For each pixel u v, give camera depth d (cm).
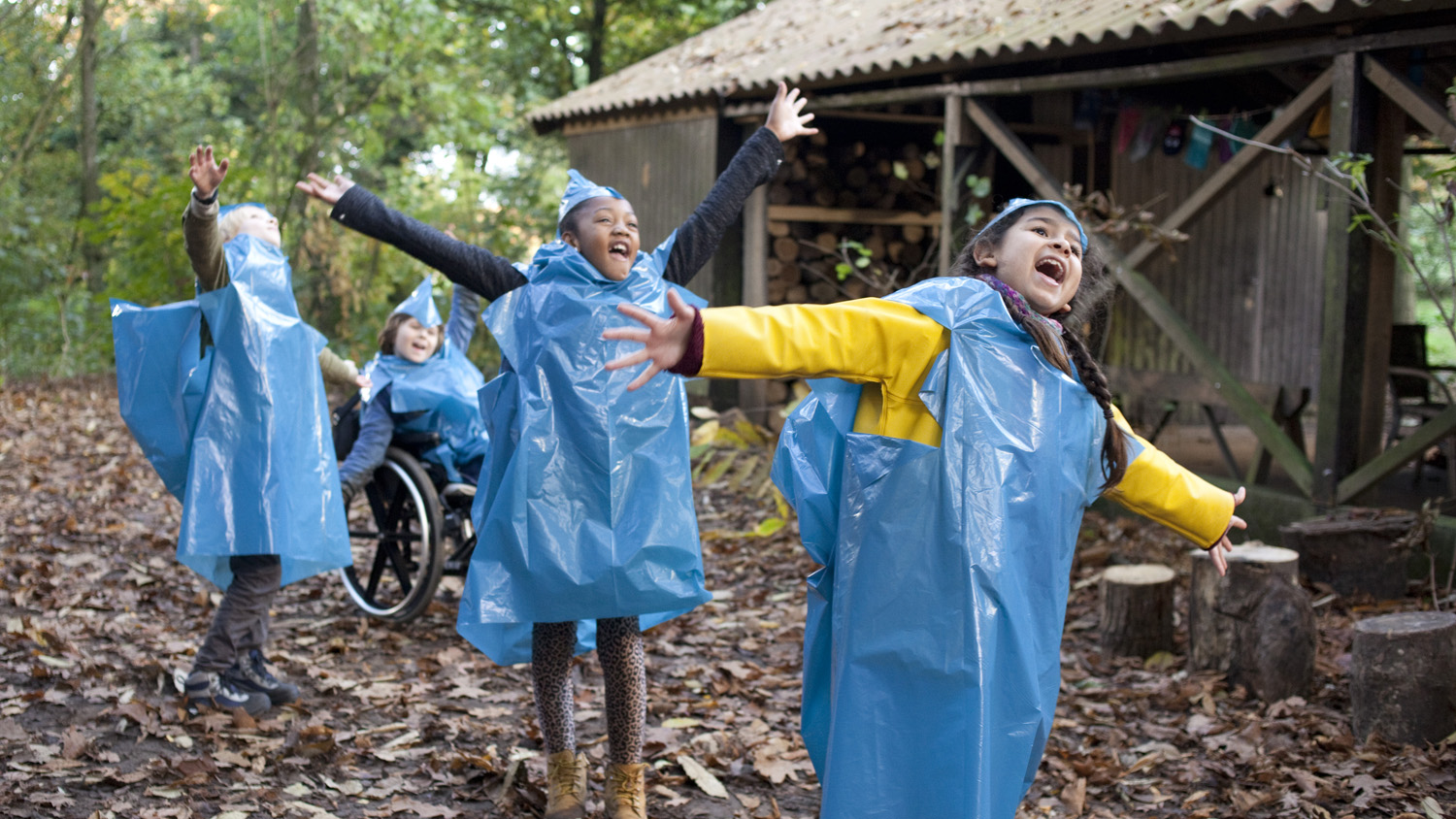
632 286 304
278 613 526
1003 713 212
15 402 1128
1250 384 695
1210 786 349
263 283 378
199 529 356
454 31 1675
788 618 526
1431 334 1577
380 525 521
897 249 1036
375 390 500
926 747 207
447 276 318
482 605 288
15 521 668
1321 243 1193
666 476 299
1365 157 469
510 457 306
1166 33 611
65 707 384
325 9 1452
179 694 399
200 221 339
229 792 327
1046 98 897
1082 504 229
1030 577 217
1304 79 750
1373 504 614
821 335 203
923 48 783
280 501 366
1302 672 407
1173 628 474
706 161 984
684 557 297
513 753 364
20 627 462
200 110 2172
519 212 1426
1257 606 414
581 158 1148
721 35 1179
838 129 1030
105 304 1437
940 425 212
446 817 320
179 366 370
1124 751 378
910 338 209
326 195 311
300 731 368
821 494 230
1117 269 675
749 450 809
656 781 351
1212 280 1134
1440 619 371
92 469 841
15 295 1483
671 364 193
